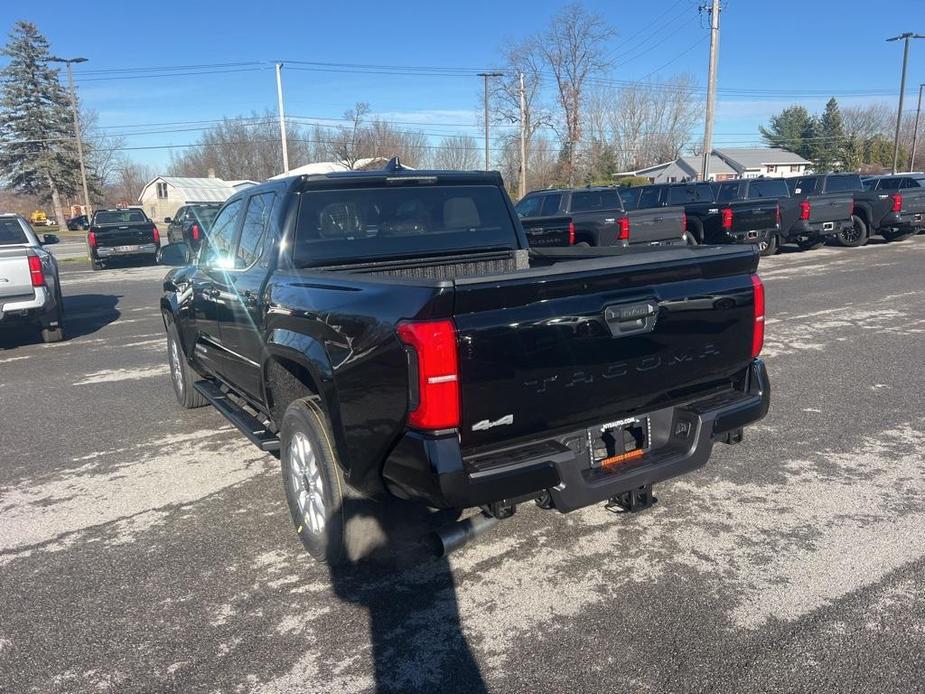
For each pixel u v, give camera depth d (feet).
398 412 9.58
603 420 11.00
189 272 19.02
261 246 14.74
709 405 11.91
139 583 11.94
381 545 11.70
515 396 9.78
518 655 9.74
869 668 9.18
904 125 306.55
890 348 25.72
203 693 9.23
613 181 174.50
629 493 11.44
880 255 54.13
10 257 30.48
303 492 12.55
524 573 11.80
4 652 10.19
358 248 14.78
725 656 9.52
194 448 18.35
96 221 75.82
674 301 11.18
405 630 10.41
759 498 14.21
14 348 32.60
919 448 16.52
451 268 16.07
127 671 9.71
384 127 210.38
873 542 12.34
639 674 9.25
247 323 14.61
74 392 24.21
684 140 247.29
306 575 12.02
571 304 10.10
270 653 10.00
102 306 45.44
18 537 13.78
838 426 18.10
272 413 14.48
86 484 16.25
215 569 12.32
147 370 27.07
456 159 231.30
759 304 12.50
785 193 59.16
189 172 312.71
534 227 44.55
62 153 217.77
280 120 114.83
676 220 47.44
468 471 9.51
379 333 9.71
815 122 287.69
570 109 177.06
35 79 217.36
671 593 11.03
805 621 10.18
